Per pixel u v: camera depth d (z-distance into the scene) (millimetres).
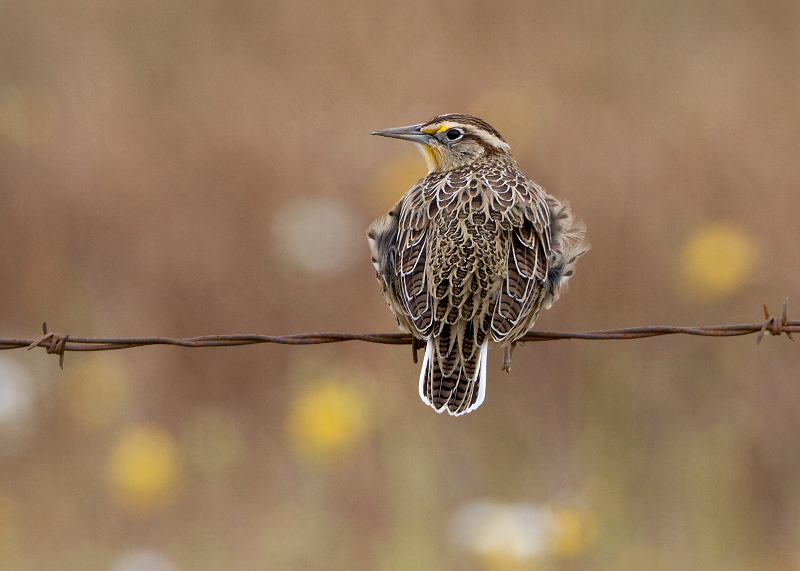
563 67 17891
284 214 14500
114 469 11539
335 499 11367
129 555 10781
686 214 14086
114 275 14500
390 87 17422
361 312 13617
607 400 11922
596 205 14109
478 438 11719
